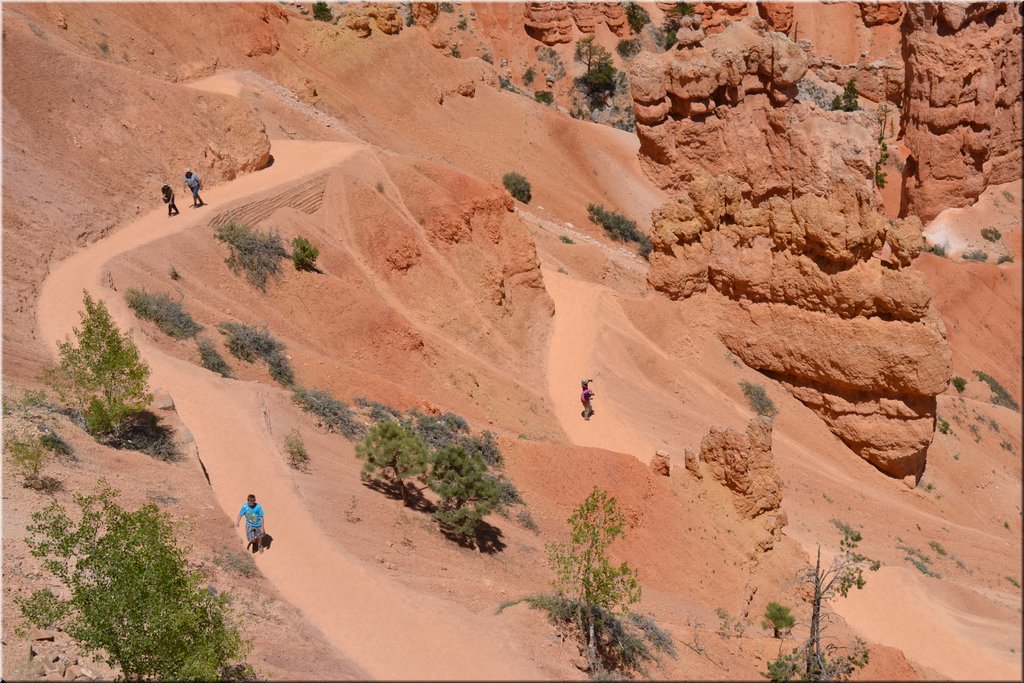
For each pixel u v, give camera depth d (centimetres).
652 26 13250
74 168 4741
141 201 4900
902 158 10919
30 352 3503
